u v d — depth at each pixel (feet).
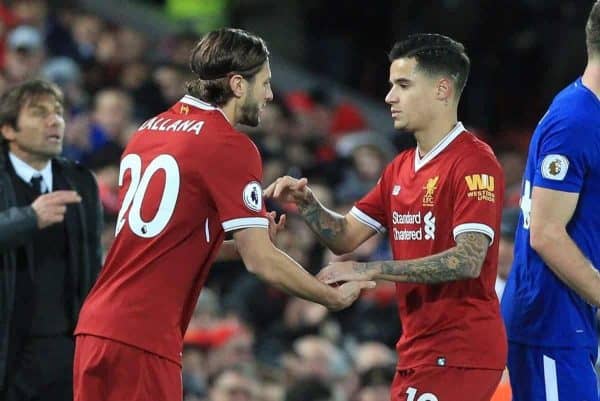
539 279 58.29
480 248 56.54
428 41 59.06
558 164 55.62
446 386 58.13
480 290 58.18
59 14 177.27
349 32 202.18
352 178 146.41
